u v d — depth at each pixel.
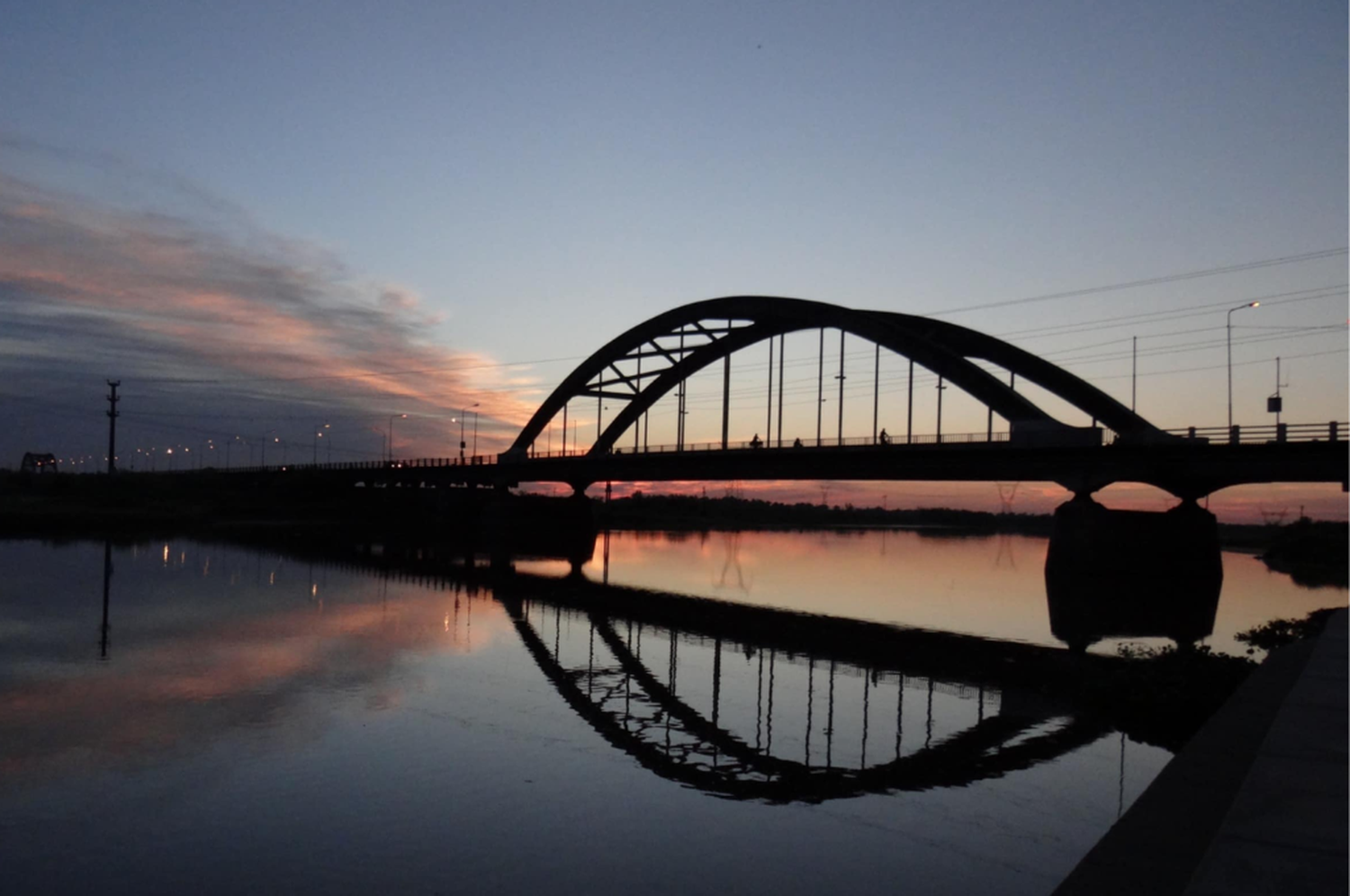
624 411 90.19
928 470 59.66
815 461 63.59
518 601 47.81
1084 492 57.47
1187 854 10.34
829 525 195.62
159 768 19.03
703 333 77.62
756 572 70.88
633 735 22.66
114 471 139.75
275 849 15.20
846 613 46.81
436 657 31.69
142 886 13.84
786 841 16.11
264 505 122.56
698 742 22.23
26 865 14.50
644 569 70.56
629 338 82.06
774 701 26.78
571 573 65.31
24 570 53.84
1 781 18.09
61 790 17.69
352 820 16.50
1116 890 9.43
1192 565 55.78
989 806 17.91
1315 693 15.12
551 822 16.72
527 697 26.19
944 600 52.72
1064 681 29.33
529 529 96.06
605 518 150.38
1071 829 16.81
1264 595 55.41
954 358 57.66
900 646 36.66
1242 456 47.56
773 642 37.44
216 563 61.19
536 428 97.38
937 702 26.69
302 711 23.78
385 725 22.72
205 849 15.15
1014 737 22.70
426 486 126.69
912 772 20.00
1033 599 53.00
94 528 93.31
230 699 24.72
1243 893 7.08
